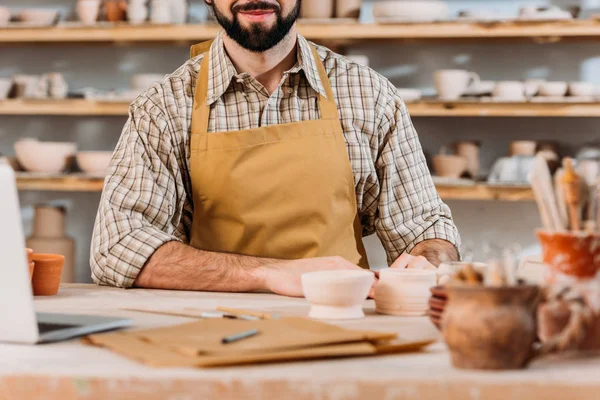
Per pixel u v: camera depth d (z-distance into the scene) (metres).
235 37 1.89
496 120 3.69
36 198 3.99
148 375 0.88
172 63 3.90
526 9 3.36
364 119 2.04
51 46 3.95
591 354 0.95
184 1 3.57
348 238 1.97
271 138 1.90
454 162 3.34
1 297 1.05
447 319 0.91
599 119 3.62
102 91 3.88
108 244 1.74
